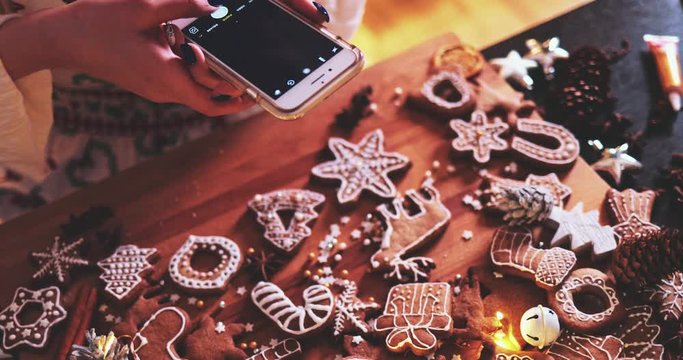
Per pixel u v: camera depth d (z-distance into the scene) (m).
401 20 1.07
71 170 0.90
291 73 0.66
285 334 0.70
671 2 0.90
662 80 0.84
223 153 0.80
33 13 0.70
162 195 0.79
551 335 0.66
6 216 0.88
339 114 0.81
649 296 0.70
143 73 0.69
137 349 0.69
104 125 0.91
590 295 0.71
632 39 0.88
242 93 0.69
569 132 0.79
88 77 0.89
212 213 0.77
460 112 0.80
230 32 0.68
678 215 0.76
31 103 0.79
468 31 1.04
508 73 0.85
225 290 0.73
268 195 0.77
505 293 0.71
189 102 0.71
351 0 0.87
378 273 0.73
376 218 0.76
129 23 0.67
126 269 0.74
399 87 0.83
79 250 0.75
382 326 0.69
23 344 0.70
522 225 0.74
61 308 0.72
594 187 0.77
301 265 0.74
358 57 0.67
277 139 0.81
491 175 0.78
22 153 0.80
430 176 0.78
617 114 0.82
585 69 0.85
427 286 0.71
